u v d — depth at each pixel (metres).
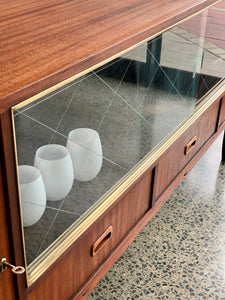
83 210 0.69
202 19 0.91
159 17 0.75
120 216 0.82
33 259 0.60
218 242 1.12
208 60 1.02
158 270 1.02
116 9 0.79
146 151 0.85
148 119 0.81
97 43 0.61
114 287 0.97
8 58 0.54
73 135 0.61
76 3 0.82
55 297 0.68
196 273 1.02
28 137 0.51
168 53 0.81
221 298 0.95
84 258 0.73
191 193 1.31
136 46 0.67
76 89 0.57
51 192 0.60
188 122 1.00
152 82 0.78
